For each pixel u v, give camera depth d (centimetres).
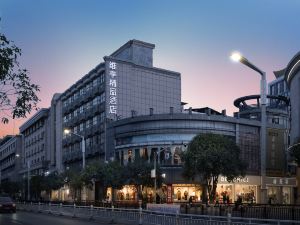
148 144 5775
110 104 6712
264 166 3497
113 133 6388
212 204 3909
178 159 5600
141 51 7312
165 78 7425
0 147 15362
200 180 5522
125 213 2931
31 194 8219
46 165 9550
